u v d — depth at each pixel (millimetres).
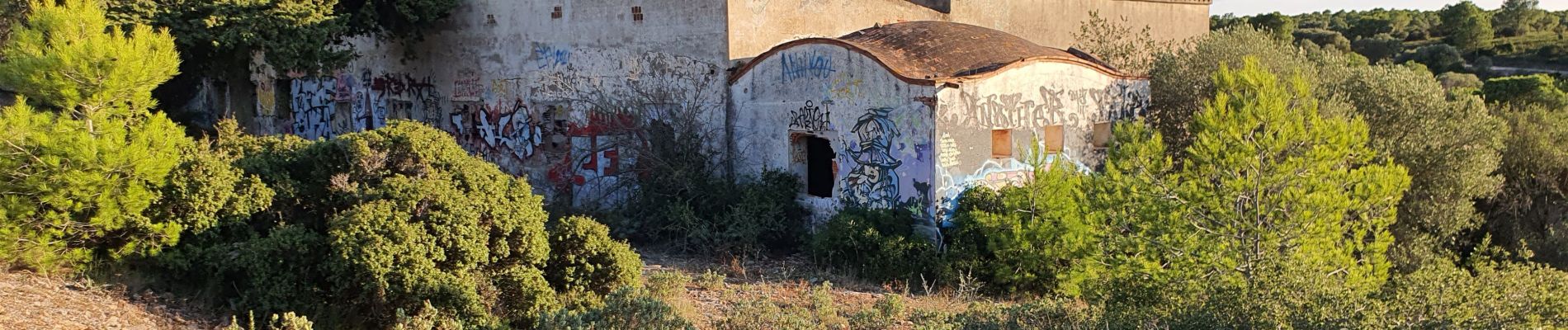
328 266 8258
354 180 9664
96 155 7996
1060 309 8109
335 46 20609
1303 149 10672
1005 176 13102
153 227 8422
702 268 12617
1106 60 19062
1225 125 10562
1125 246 10664
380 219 8312
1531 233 16516
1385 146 15594
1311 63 17484
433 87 19094
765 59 14266
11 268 8102
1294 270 7695
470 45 18266
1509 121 17672
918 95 12133
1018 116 13125
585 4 16297
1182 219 10422
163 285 8633
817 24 15883
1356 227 10805
